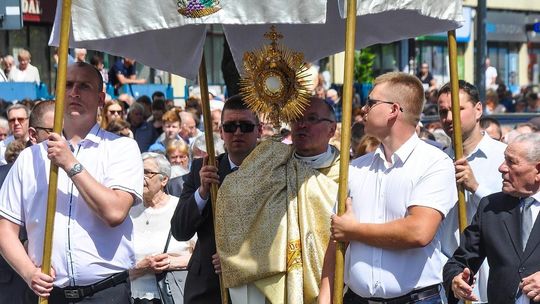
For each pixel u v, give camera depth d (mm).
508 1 37094
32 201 5918
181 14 5543
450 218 6668
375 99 5605
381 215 5594
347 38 5559
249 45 7246
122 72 19125
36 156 5984
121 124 12672
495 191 7012
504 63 37562
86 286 5922
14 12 11922
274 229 6203
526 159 5508
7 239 5945
